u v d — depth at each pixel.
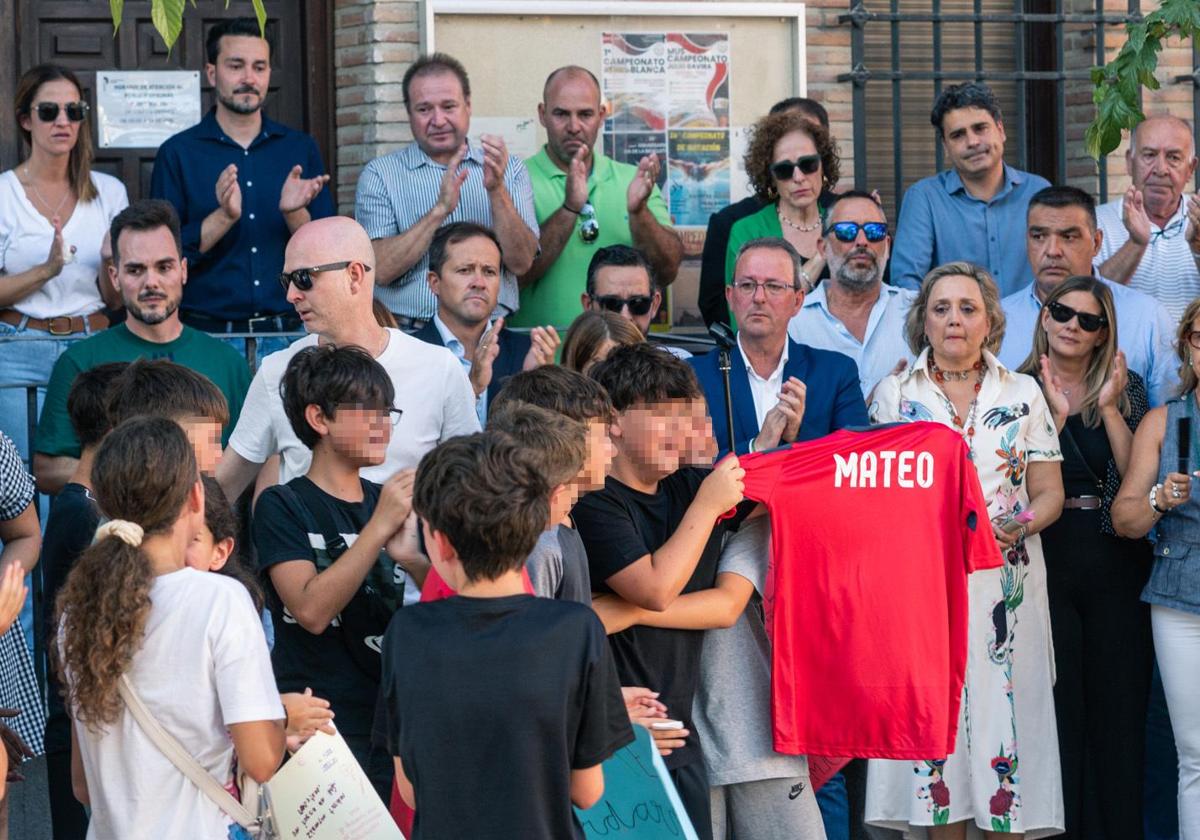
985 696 5.86
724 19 8.58
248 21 7.50
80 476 5.05
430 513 3.75
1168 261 7.72
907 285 7.71
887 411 6.15
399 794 4.36
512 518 3.69
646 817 4.20
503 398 4.45
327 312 5.35
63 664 3.92
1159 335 7.06
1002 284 7.75
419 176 7.46
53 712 5.41
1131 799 6.23
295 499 4.72
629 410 4.73
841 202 6.85
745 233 7.49
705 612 4.89
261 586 4.76
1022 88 8.91
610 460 4.53
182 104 8.61
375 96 8.39
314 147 7.73
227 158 7.52
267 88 7.91
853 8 8.76
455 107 7.44
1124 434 6.25
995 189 7.78
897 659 5.14
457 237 6.44
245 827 3.95
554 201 7.86
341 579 4.50
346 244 5.36
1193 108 9.12
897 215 8.85
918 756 5.14
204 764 3.90
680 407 4.73
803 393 5.53
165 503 3.90
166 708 3.85
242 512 5.97
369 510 4.80
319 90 8.65
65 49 8.48
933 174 9.10
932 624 5.19
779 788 5.17
